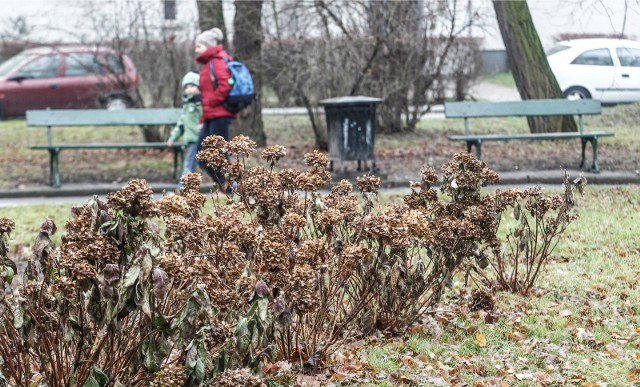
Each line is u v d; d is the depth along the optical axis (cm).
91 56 2366
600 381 568
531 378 573
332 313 612
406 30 1759
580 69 2222
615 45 2216
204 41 1302
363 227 555
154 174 1589
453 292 766
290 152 1753
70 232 479
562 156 1639
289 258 525
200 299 428
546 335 659
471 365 593
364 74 1748
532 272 832
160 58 1853
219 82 1288
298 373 564
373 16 1738
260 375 469
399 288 613
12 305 481
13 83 2431
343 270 561
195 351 428
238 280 481
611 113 2095
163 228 1049
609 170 1489
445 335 655
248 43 1752
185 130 1391
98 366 462
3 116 2436
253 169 588
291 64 1733
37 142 1991
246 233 504
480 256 663
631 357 611
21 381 475
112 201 444
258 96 1777
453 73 1950
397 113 1923
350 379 562
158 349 441
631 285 786
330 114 1467
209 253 511
